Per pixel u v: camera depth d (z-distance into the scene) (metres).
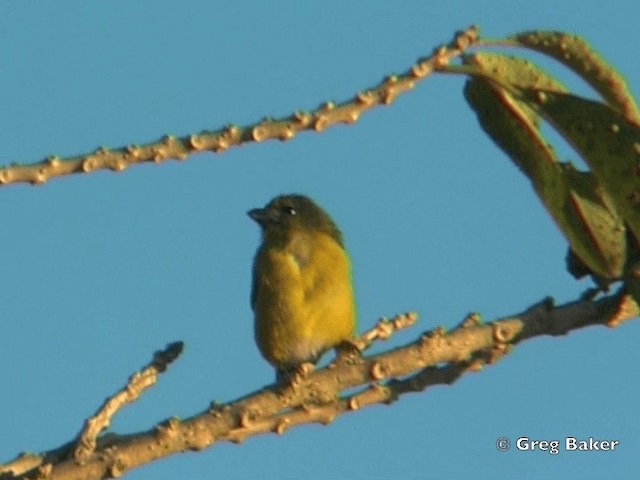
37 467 6.97
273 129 6.65
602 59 7.82
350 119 6.73
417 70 6.94
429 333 7.32
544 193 8.15
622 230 7.82
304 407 7.24
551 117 7.61
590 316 7.46
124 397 7.05
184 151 6.60
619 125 7.45
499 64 7.69
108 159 6.52
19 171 6.41
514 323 7.35
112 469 6.90
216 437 7.07
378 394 7.38
